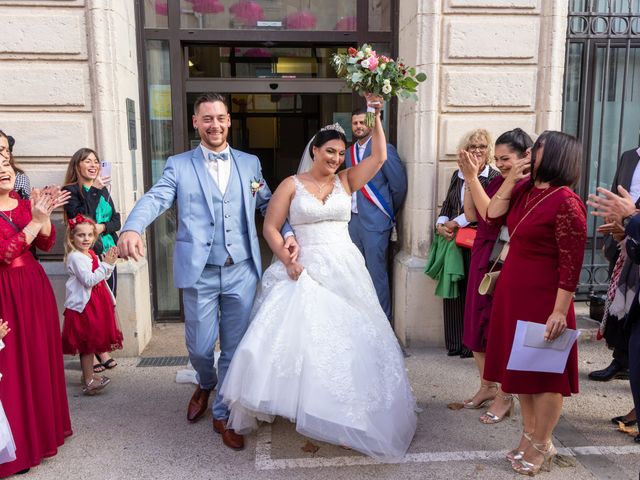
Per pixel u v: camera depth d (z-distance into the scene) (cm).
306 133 731
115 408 361
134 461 298
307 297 298
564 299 256
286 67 516
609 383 396
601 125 508
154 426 337
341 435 280
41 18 412
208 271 311
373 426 286
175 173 305
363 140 473
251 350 291
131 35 464
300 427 275
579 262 254
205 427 336
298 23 502
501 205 288
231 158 318
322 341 287
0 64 417
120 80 429
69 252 363
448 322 446
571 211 252
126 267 439
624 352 380
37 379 288
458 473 287
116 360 441
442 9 439
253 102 880
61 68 420
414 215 461
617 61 508
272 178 955
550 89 448
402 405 308
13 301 281
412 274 460
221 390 304
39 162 429
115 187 433
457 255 419
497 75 448
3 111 421
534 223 262
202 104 303
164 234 520
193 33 490
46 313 296
